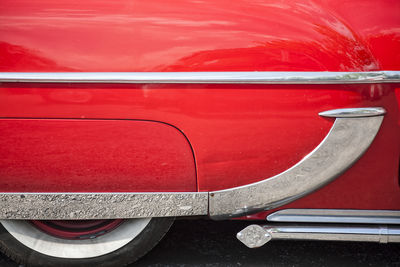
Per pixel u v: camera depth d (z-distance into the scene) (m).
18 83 1.54
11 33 1.56
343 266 2.09
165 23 1.60
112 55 1.56
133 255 1.93
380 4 1.73
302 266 2.08
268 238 1.82
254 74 1.58
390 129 1.68
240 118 1.61
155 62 1.57
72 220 1.89
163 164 1.65
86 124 1.59
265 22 1.62
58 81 1.54
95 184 1.66
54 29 1.57
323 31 1.64
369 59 1.64
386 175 1.74
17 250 1.87
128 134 1.61
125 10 1.62
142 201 1.69
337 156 1.68
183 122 1.60
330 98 1.62
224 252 2.19
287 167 1.68
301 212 1.80
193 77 1.56
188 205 1.71
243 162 1.67
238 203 1.73
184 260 2.12
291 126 1.63
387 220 1.79
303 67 1.59
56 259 1.90
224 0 1.67
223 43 1.59
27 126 1.58
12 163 1.61
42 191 1.65
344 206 1.78
